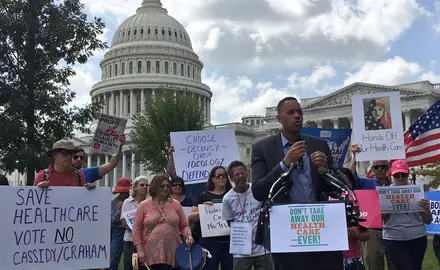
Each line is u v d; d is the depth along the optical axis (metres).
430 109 11.24
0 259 7.37
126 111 129.62
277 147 5.89
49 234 7.73
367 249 11.35
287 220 4.93
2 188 7.46
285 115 5.82
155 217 9.32
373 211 9.56
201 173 13.59
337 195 5.68
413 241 9.49
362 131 9.79
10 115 23.66
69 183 8.39
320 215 4.90
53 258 7.71
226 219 9.87
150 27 136.12
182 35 141.12
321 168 5.33
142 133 72.44
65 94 25.81
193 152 13.71
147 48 132.62
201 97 135.88
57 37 23.98
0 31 23.25
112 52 135.25
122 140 13.22
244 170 9.79
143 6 142.88
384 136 9.69
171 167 14.25
